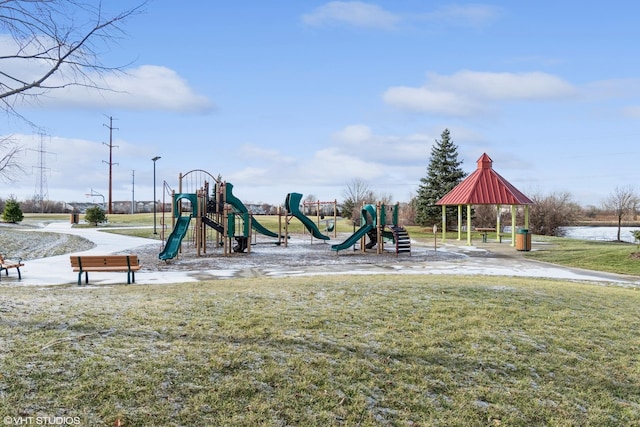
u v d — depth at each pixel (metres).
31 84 6.22
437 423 4.33
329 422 4.18
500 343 6.27
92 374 4.61
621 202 47.66
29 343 5.31
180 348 5.41
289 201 27.62
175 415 4.05
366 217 24.69
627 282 14.12
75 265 12.25
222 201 23.39
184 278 14.30
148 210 92.88
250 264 18.66
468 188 29.44
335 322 6.83
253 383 4.69
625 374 5.64
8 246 27.77
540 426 4.45
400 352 5.76
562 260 20.05
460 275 14.66
